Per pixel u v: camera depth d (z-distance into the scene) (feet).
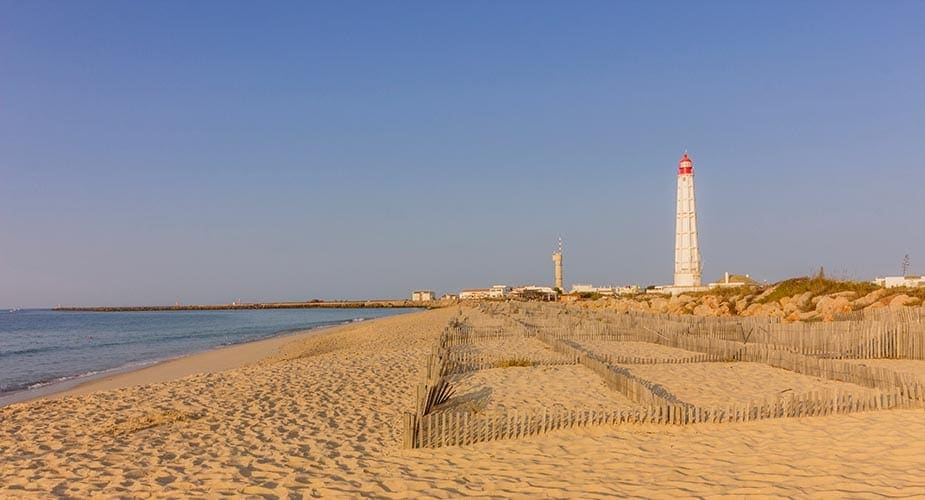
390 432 32.42
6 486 24.54
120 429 33.91
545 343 68.03
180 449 29.63
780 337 57.67
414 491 22.06
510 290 422.00
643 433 28.07
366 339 108.58
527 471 23.58
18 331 205.26
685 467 23.15
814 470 21.94
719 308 104.53
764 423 29.12
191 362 89.51
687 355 56.75
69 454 29.27
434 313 219.82
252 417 36.63
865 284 96.43
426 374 36.88
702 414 29.48
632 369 48.24
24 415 38.65
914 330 50.42
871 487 19.89
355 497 21.77
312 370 55.11
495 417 28.53
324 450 28.81
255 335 164.96
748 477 21.61
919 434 25.77
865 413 30.07
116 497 22.84
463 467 24.56
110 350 121.39
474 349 64.64
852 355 52.24
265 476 24.88
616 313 104.12
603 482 21.93
